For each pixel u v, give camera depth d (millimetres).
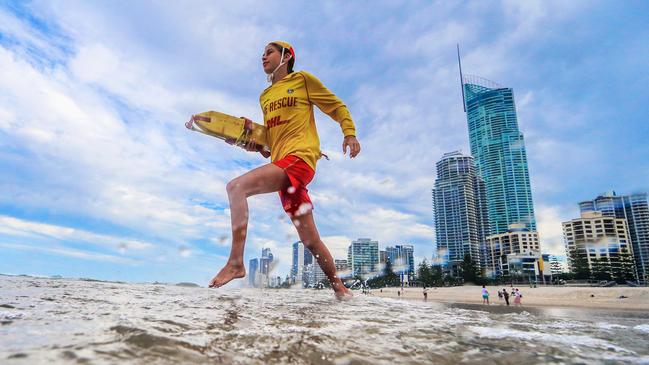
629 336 1183
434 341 1021
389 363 773
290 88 3072
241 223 2361
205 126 3018
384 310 1901
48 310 1335
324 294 3414
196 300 2033
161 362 668
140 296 2205
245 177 2537
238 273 2271
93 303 1657
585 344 1024
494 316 1775
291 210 2961
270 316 1397
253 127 3148
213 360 721
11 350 677
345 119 3156
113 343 780
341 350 863
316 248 2967
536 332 1218
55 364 604
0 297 1820
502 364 797
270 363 729
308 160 2852
